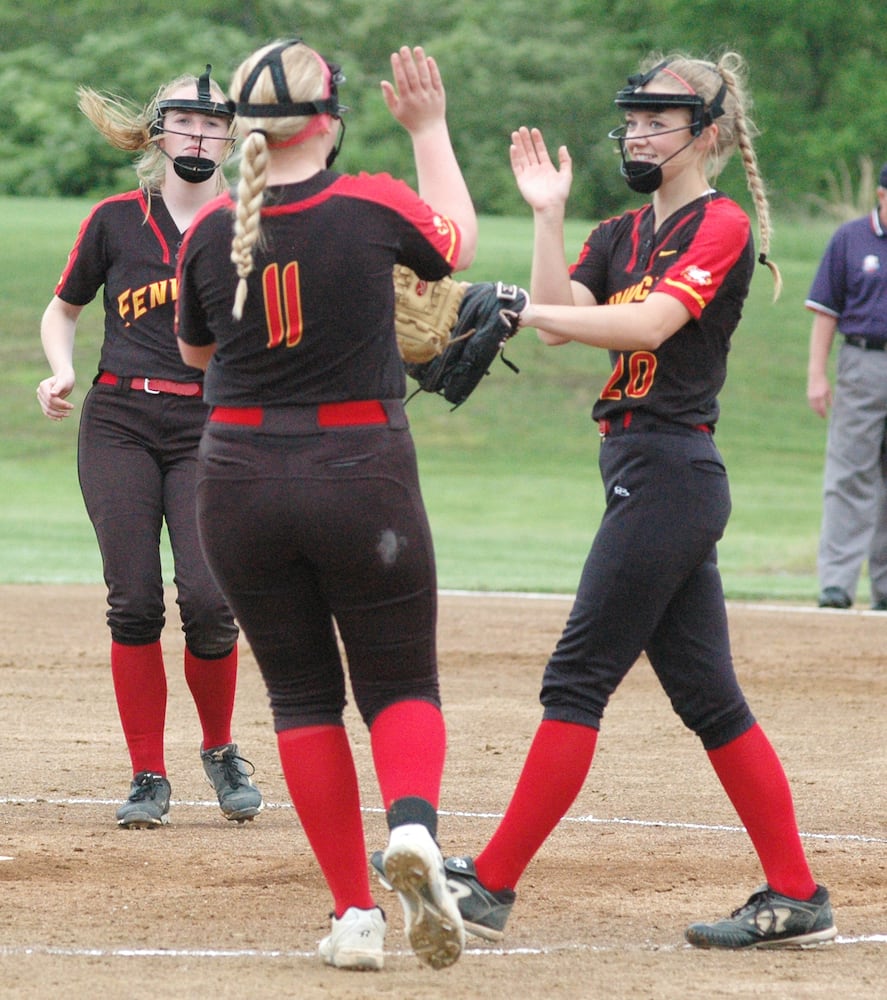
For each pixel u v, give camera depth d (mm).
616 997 13375
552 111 188000
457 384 14789
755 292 122250
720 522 15375
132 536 20625
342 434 13422
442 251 13836
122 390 20922
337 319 13305
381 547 13508
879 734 26953
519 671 33406
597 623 15148
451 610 42531
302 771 14250
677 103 15438
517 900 16859
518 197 181250
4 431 93750
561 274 15914
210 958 14422
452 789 22578
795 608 44094
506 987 13602
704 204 15547
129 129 21156
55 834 19656
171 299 20828
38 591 45750
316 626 14234
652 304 14852
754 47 178750
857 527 44312
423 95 14906
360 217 13398
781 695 30625
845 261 43312
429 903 12922
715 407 15633
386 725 13930
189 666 20812
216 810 21500
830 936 15344
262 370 13445
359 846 14336
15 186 180125
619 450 15344
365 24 196375
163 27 195750
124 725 20672
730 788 15562
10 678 31734
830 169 165500
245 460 13492
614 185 187750
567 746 15039
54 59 198375
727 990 13664
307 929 15562
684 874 18016
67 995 13109
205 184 21109
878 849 19266
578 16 199375
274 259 13258
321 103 13469
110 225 21141
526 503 80625
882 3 177125
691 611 15609
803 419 102125
